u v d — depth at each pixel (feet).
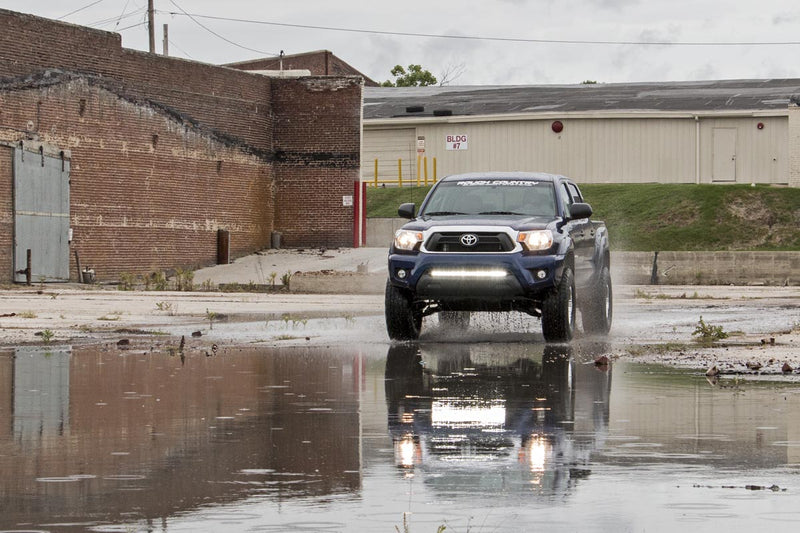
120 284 191.31
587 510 27.20
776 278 209.05
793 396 49.55
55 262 189.57
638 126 286.05
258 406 46.75
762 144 282.36
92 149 195.93
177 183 213.66
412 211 85.40
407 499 28.53
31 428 40.63
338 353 71.15
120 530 25.38
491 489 29.71
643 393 50.90
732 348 73.36
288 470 32.53
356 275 175.32
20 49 181.47
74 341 78.48
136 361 65.10
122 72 201.57
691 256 210.59
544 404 47.34
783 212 254.88
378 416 43.91
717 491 29.37
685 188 266.36
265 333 86.99
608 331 91.66
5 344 75.87
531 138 291.17
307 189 236.84
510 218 81.97
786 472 32.01
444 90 363.76
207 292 164.55
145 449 36.19
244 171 229.66
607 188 277.23
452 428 40.65
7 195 179.73
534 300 79.71
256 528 25.55
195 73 217.56
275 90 237.04
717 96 307.99
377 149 306.96
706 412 44.62
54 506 27.81
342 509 27.43
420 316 83.25
